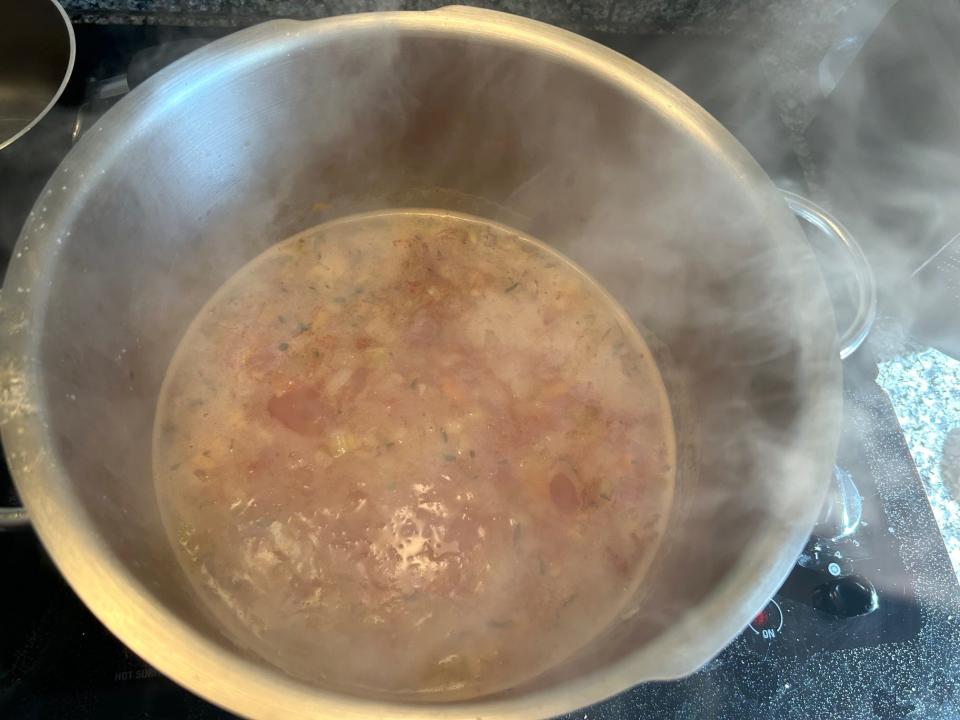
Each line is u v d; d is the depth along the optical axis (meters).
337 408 0.37
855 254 0.31
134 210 0.30
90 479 0.26
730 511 0.30
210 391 0.37
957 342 0.39
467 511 0.35
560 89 0.33
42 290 0.25
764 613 0.32
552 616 0.32
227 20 0.41
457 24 0.31
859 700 0.31
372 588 0.32
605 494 0.36
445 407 0.37
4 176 0.31
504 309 0.41
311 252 0.42
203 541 0.33
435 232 0.43
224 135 0.32
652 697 0.30
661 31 0.45
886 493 0.34
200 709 0.28
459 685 0.30
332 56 0.32
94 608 0.21
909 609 0.32
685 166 0.31
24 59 0.39
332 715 0.20
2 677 0.28
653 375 0.40
